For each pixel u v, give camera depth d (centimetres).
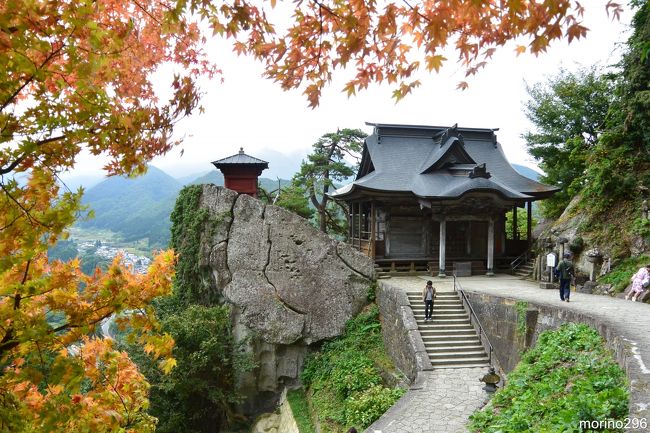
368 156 3080
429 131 3055
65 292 413
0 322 356
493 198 2448
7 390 383
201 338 1942
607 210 2162
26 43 329
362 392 1638
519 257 2702
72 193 379
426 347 1650
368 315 2245
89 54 357
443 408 1202
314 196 3919
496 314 1655
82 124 385
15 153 351
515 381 1041
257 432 2056
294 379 2284
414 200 2711
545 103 3181
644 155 2094
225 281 2331
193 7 441
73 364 384
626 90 2089
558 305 1426
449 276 2550
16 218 352
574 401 727
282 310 2295
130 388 501
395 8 445
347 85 520
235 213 2405
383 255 2739
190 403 1997
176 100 477
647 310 1334
